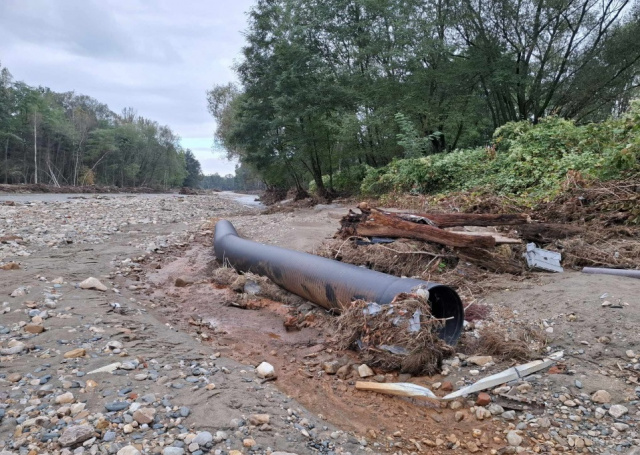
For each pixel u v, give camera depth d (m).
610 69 20.27
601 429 3.46
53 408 3.45
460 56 21.58
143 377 3.99
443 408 3.92
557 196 8.88
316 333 5.69
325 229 12.24
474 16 21.17
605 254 6.75
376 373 4.59
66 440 3.01
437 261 6.97
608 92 21.30
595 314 4.96
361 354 4.87
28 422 3.24
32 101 59.25
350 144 23.58
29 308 5.66
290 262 6.93
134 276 8.14
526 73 21.66
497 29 21.05
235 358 4.91
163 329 5.45
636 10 20.50
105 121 80.12
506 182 11.42
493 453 3.31
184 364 4.42
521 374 4.14
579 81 20.44
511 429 3.57
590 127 11.27
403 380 4.41
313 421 3.60
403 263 6.98
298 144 23.02
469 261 7.09
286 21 23.14
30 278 7.05
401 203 13.47
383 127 21.64
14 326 5.08
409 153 18.19
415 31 20.52
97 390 3.73
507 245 7.33
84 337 4.84
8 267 7.68
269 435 3.28
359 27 22.97
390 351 4.56
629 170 8.70
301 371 4.67
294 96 21.72
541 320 5.11
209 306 6.77
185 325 5.91
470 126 22.16
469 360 4.56
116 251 9.91
